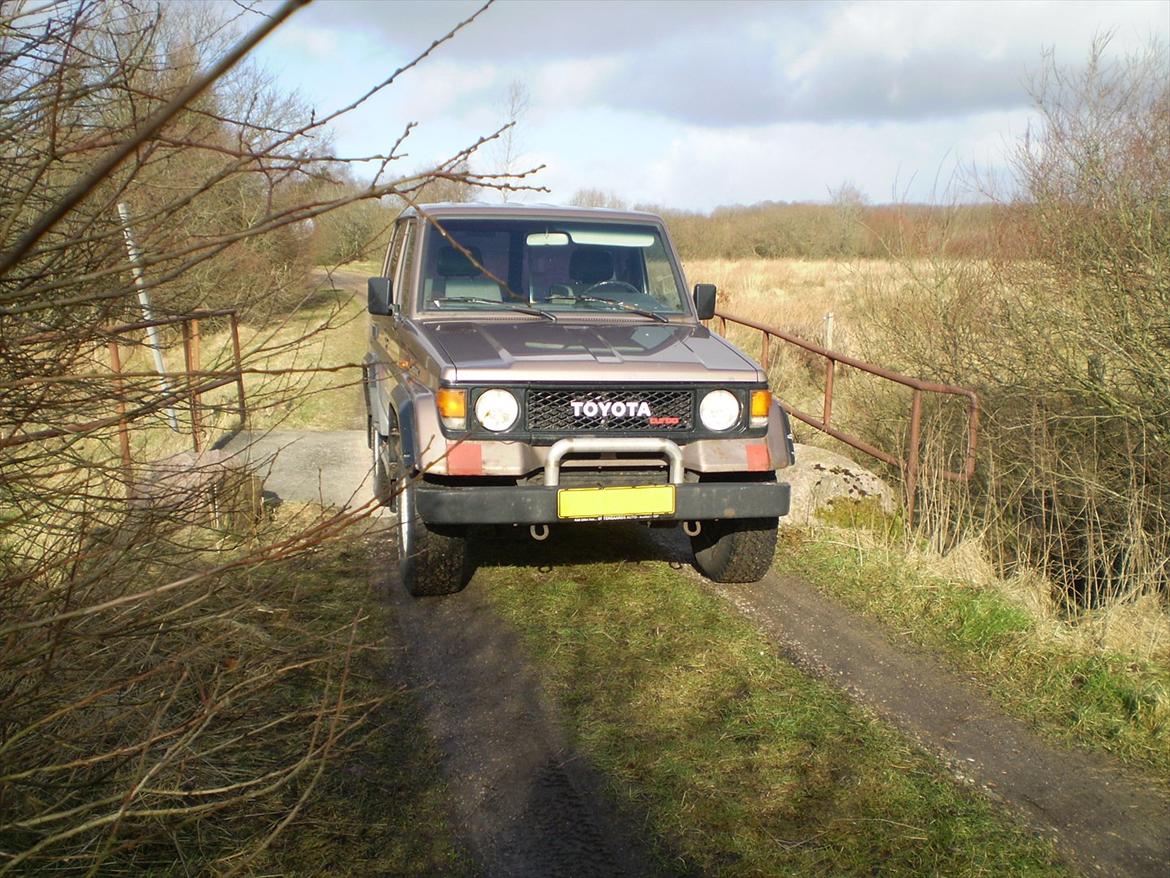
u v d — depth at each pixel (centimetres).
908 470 618
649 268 559
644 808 312
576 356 447
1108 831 310
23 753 237
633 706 381
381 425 585
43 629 225
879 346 951
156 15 214
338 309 306
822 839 298
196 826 284
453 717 371
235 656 303
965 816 312
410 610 478
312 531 205
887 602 497
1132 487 576
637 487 432
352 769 329
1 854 216
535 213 556
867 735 362
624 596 499
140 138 93
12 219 190
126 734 286
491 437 425
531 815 308
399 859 285
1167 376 632
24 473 224
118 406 244
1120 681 401
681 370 448
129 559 249
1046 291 717
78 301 178
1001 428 677
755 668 417
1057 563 581
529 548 578
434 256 534
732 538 504
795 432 920
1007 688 409
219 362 272
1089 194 685
